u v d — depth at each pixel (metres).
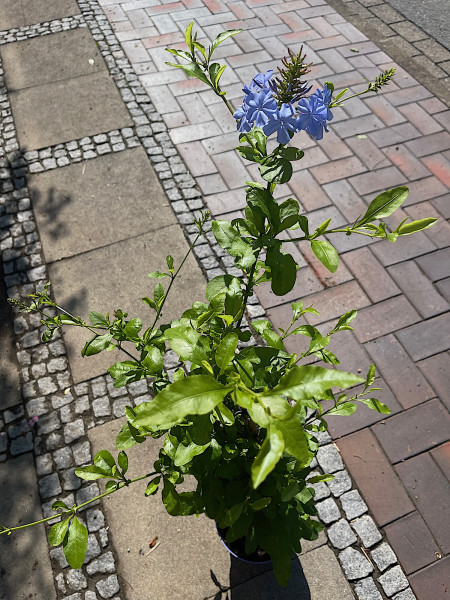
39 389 3.48
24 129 5.19
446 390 3.44
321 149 4.92
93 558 2.87
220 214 4.43
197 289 3.96
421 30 6.24
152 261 4.13
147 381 3.49
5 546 2.90
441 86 5.53
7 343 3.71
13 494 3.08
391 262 4.09
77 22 6.38
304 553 2.86
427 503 3.01
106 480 3.11
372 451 3.20
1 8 6.71
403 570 2.80
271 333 1.99
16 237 4.34
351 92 5.46
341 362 3.58
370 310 3.83
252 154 1.78
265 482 1.87
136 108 5.30
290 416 1.01
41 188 4.67
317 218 4.39
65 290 3.99
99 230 4.35
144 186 4.64
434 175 4.70
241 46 6.00
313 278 4.01
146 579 2.80
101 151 4.94
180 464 1.68
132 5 6.64
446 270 4.04
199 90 5.47
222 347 1.33
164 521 2.96
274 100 1.59
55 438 3.28
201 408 1.06
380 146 4.94
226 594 2.75
